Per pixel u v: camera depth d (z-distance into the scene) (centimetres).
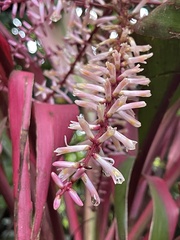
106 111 9
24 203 9
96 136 9
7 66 13
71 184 8
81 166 8
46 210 14
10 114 11
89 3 13
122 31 12
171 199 14
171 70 14
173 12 11
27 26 14
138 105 9
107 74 10
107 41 12
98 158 8
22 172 10
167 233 13
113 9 13
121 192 13
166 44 13
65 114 12
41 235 13
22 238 9
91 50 14
